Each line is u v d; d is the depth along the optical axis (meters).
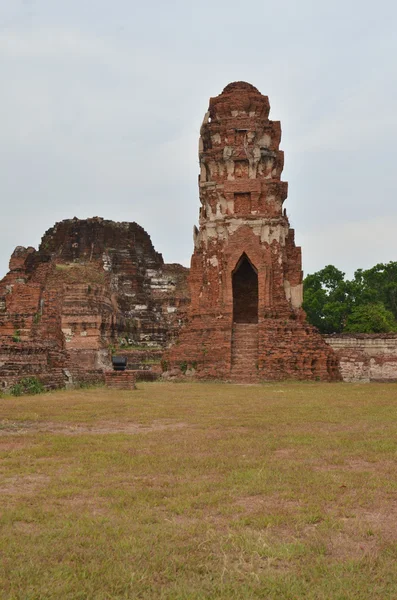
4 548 6.07
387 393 24.56
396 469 9.45
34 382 24.33
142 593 5.18
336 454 10.56
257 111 39.88
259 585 5.31
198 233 41.31
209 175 39.88
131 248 66.62
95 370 31.94
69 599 5.06
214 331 36.56
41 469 9.50
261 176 39.28
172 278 67.69
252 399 21.67
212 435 12.77
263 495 8.05
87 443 11.75
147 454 10.62
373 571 5.59
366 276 73.25
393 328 56.00
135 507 7.45
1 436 12.65
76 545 6.17
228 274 37.72
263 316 37.00
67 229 68.06
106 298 51.69
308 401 20.77
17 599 5.02
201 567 5.66
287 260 39.19
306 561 5.82
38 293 46.62
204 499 7.77
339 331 64.56
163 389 27.58
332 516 7.08
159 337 58.41
